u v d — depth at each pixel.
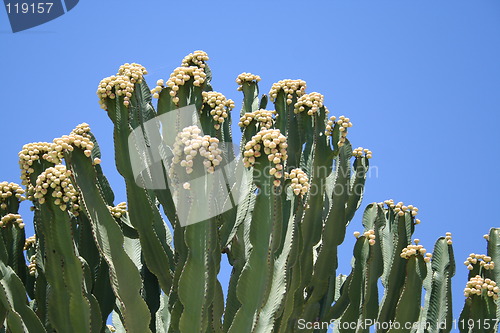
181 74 5.03
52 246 4.64
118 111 4.93
